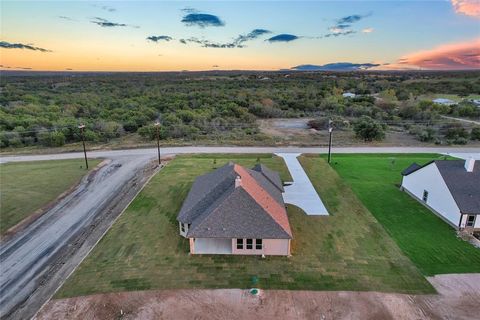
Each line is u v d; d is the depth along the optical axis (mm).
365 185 32906
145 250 21250
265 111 79188
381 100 93688
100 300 16609
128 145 52719
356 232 23453
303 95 98062
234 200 20938
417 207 27703
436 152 45875
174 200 29328
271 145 51156
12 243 22766
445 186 24984
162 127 58656
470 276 18312
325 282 17828
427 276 18344
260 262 19734
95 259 20422
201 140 55688
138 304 16281
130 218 26000
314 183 33438
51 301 16688
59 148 51812
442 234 23125
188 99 91250
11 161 43906
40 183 34375
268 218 20297
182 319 15320
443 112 78188
